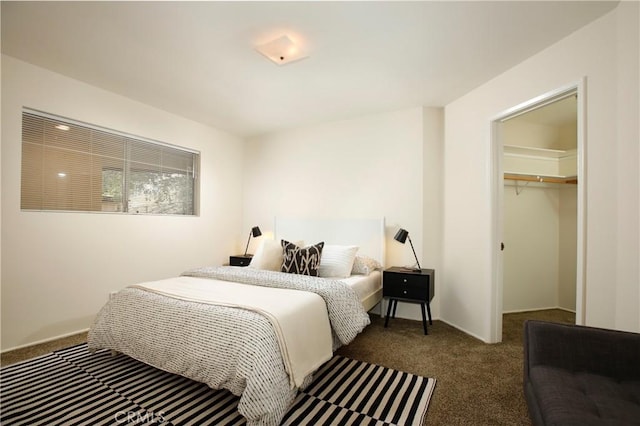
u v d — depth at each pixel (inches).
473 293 114.1
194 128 155.9
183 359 67.3
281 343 63.0
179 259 147.9
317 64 98.8
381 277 133.2
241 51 91.7
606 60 72.7
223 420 62.8
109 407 66.6
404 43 86.7
